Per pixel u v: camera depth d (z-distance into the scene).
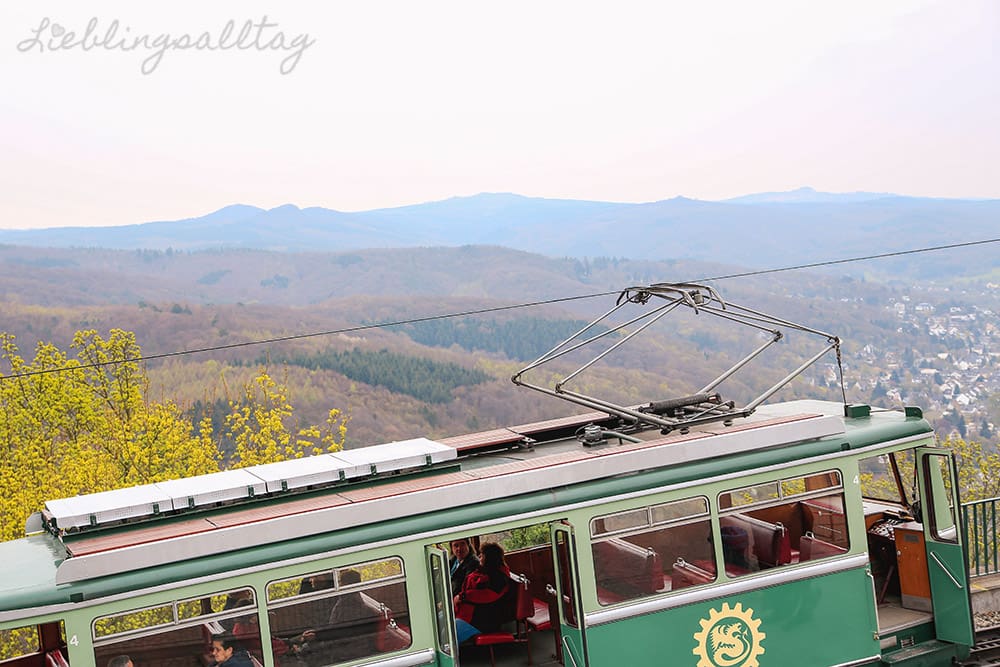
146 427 31.44
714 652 8.77
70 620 6.93
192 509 7.90
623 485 8.55
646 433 9.74
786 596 9.05
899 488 10.37
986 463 31.94
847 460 9.37
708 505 8.84
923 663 9.62
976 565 12.05
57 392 31.02
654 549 8.64
